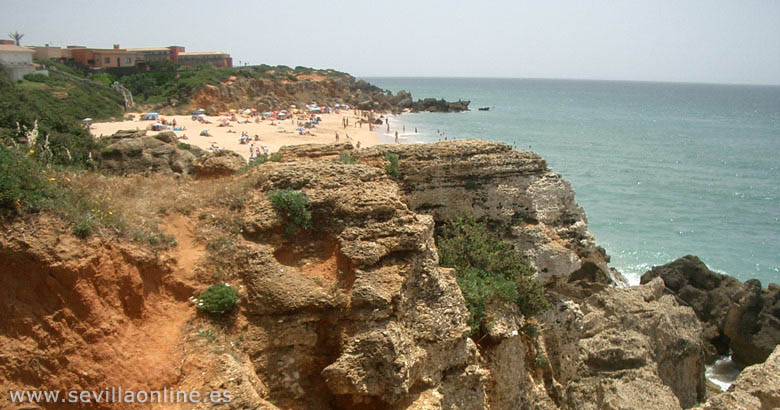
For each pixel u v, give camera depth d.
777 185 85.88
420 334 15.67
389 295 14.70
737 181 88.00
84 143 46.09
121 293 13.05
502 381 19.66
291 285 14.94
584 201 73.62
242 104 127.69
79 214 13.44
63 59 148.62
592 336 28.81
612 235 60.62
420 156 25.61
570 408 24.30
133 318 13.13
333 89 169.62
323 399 14.45
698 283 43.59
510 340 20.11
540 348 22.83
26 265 12.08
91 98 97.75
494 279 21.67
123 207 15.18
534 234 25.19
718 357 38.12
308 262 15.83
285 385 14.27
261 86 140.38
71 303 12.12
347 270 15.43
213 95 121.44
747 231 63.28
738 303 37.50
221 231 16.05
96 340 12.09
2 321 11.70
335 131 105.25
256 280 15.05
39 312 11.89
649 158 106.94
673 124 178.25
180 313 14.05
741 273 52.06
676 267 44.72
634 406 22.80
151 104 116.69
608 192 78.62
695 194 78.81
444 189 25.52
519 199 25.81
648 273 45.25
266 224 16.05
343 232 15.80
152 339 13.02
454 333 16.30
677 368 28.89
